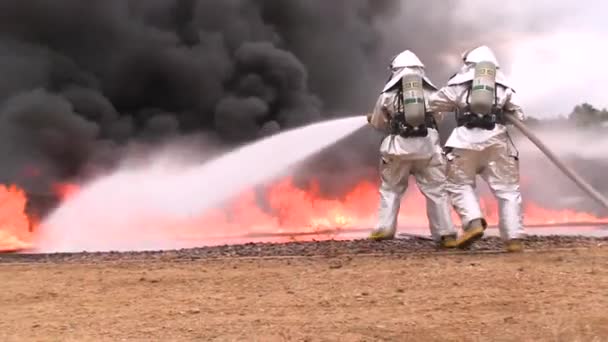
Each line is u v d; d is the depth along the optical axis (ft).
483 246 33.35
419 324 17.24
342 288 22.13
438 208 32.96
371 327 17.04
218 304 20.35
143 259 30.89
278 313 18.94
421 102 32.07
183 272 26.14
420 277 23.57
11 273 27.37
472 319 17.60
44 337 17.11
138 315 19.24
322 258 29.35
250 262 28.58
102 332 17.46
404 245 33.55
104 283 24.41
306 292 21.66
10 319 19.27
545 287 21.24
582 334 15.87
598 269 24.20
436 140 33.27
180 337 16.70
